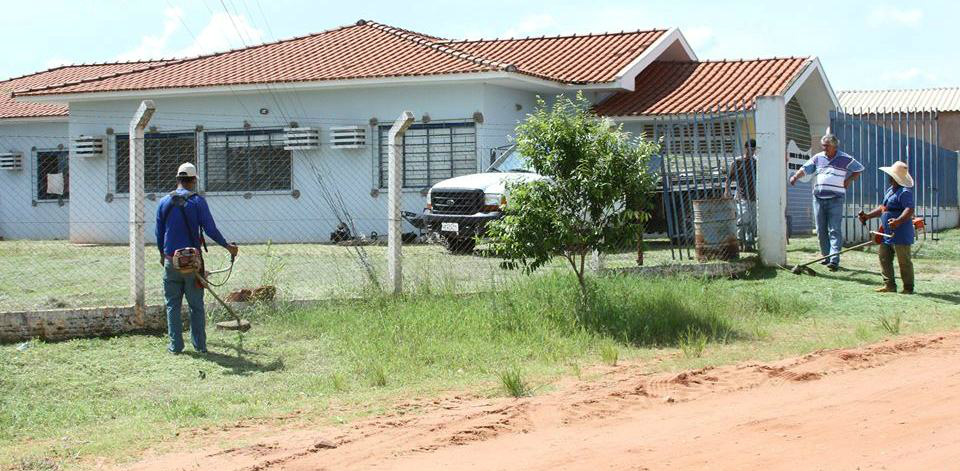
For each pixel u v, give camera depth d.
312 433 6.70
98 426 7.18
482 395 7.80
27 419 7.38
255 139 22.95
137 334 10.43
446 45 25.88
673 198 14.88
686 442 6.04
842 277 14.01
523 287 11.55
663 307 10.80
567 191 10.91
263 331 10.50
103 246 21.77
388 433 6.57
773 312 11.59
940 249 17.67
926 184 23.11
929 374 7.95
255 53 25.31
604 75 22.91
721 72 24.47
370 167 21.92
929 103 45.47
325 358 9.43
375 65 22.22
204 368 9.05
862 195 18.84
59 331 10.11
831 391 7.46
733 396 7.45
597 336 10.12
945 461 5.36
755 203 15.20
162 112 23.73
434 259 14.58
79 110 24.52
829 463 5.45
